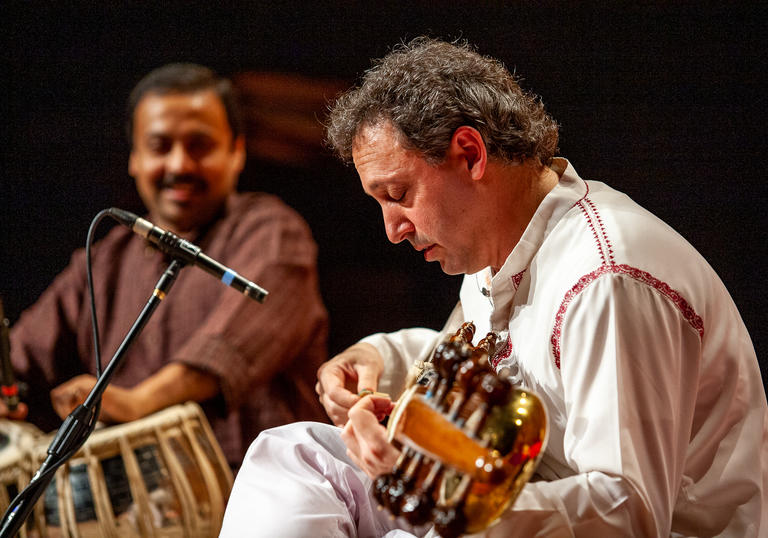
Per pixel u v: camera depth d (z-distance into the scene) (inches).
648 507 118.3
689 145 296.4
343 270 316.8
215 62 321.4
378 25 319.6
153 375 302.0
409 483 102.9
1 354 292.5
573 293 131.0
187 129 316.5
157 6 321.7
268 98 321.1
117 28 322.0
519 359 142.3
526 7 303.1
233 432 298.7
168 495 258.4
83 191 324.2
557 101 301.7
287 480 142.7
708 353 135.6
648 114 297.7
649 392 124.3
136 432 264.1
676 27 294.0
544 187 147.9
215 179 317.4
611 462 120.0
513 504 108.3
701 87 294.8
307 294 311.7
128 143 323.0
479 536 116.0
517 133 141.3
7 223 324.2
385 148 138.7
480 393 102.9
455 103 137.6
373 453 115.3
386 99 139.0
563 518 116.4
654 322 126.3
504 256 147.9
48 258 322.0
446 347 106.0
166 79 319.3
